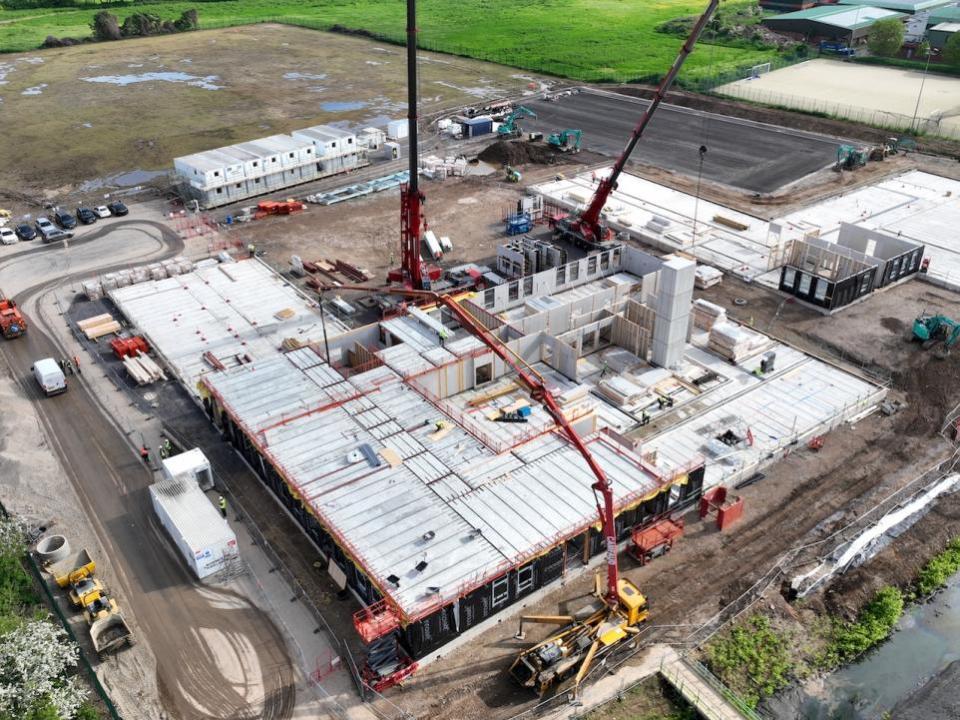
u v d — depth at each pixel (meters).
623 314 67.62
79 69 170.38
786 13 194.38
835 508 50.09
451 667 39.88
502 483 46.31
